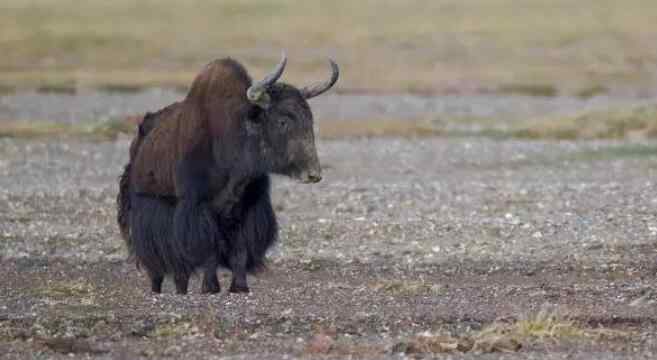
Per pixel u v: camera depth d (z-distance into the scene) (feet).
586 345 142.72
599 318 154.40
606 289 175.01
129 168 187.11
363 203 265.13
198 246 172.96
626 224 233.76
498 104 508.53
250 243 176.45
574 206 256.73
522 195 273.54
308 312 158.61
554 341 144.15
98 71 619.67
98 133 400.06
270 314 156.66
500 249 214.48
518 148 369.09
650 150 356.59
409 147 375.45
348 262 207.72
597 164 333.21
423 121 444.96
